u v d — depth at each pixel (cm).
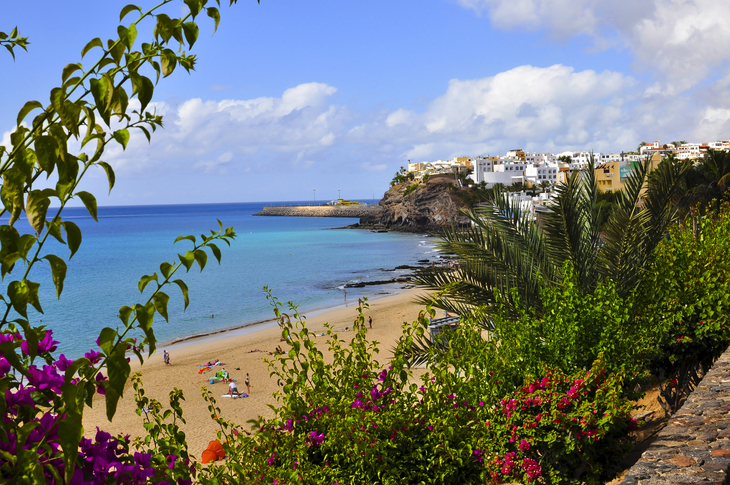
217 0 163
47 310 5166
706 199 2416
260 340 3703
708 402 454
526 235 1005
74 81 142
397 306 4619
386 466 399
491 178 15400
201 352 3444
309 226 17762
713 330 736
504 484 644
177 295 5825
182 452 322
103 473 208
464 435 444
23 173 139
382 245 10806
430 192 13812
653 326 745
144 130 155
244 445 407
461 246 988
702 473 320
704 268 835
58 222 141
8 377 155
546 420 553
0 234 137
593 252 1009
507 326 658
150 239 13788
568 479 564
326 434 423
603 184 7738
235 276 7062
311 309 4881
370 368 474
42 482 149
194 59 161
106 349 153
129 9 148
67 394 147
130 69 146
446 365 482
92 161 146
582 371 576
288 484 392
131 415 2123
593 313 638
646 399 998
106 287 6519
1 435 153
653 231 983
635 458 715
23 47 158
